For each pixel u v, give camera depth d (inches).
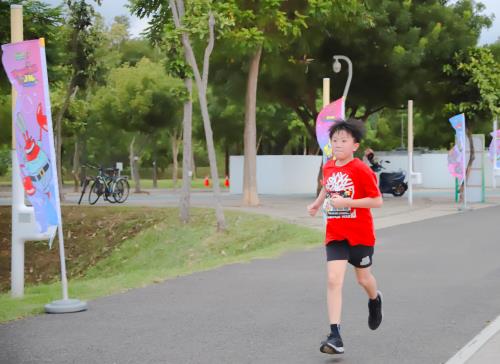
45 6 807.1
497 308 315.9
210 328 276.5
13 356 235.5
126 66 1625.2
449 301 331.6
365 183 228.2
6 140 1777.8
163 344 251.4
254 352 240.8
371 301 249.1
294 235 624.7
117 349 244.4
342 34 1088.2
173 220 719.1
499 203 1067.9
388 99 1182.3
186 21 665.0
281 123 1914.4
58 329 275.6
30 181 343.3
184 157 709.9
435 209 938.7
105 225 737.0
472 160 1081.4
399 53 1084.5
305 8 954.1
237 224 684.1
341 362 228.1
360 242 231.6
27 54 340.2
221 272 425.4
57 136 1110.4
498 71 1083.9
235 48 888.9
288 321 289.3
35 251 705.0
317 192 1264.8
